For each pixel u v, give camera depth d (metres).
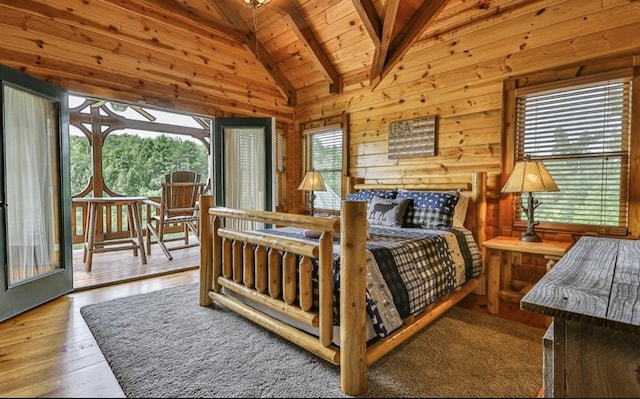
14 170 2.65
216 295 2.64
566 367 1.16
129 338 2.15
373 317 1.77
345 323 1.61
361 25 3.67
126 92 3.49
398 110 3.88
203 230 2.73
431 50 3.56
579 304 1.03
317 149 4.95
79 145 7.64
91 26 3.24
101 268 3.98
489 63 3.14
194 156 9.30
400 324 1.91
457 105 3.38
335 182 4.66
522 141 2.99
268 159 4.55
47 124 2.95
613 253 1.72
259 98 4.79
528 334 2.22
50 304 2.79
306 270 1.86
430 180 3.62
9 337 2.18
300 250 1.87
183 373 1.75
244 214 2.29
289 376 1.74
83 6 3.18
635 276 1.31
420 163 3.70
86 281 3.41
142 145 8.50
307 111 5.01
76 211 5.35
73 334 2.23
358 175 4.35
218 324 2.38
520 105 2.99
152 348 2.02
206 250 2.74
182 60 3.94
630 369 1.12
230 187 4.47
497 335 2.21
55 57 3.03
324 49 4.20
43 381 1.69
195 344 2.08
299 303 1.96
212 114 4.28
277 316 2.21
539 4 2.84
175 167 8.98
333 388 1.64
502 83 3.06
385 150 4.02
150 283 3.44
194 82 4.07
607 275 1.33
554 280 1.28
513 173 2.62
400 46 3.66
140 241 4.20
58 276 2.92
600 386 1.10
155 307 2.71
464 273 2.73
